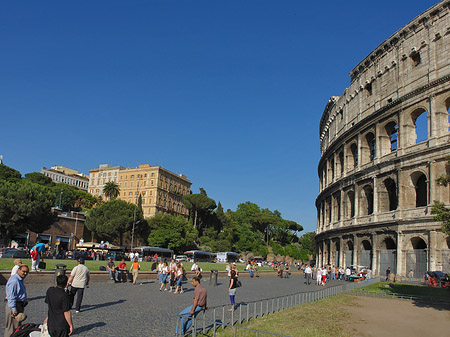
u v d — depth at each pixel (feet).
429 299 105.81
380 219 180.45
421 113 172.24
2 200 282.77
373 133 200.23
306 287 147.84
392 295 114.73
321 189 291.38
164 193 621.31
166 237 419.74
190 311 52.90
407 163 167.22
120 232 394.32
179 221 440.04
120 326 58.39
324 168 274.98
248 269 216.33
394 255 168.25
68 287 68.44
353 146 223.71
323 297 108.06
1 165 509.76
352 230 202.28
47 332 39.29
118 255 243.19
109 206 397.19
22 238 313.32
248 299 99.96
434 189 153.89
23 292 46.24
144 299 89.35
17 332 40.65
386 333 66.64
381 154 187.52
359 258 195.83
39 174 594.65
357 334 64.49
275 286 149.18
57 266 87.30
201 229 604.08
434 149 155.02
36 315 62.18
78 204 596.70
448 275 138.82
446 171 152.97
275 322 68.28
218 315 72.18
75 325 57.36
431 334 67.21
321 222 272.51
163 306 79.87
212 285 140.15
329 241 239.71
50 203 312.50
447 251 145.48
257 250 594.24
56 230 343.67
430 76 164.66
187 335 54.19
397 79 184.44
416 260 156.46
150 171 614.34
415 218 157.17
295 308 85.87
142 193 611.47
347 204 217.36
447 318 82.43
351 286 133.28
